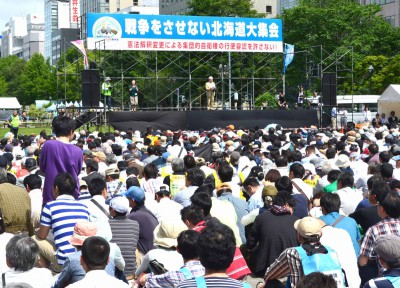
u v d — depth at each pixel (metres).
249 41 31.41
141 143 17.59
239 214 8.53
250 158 13.07
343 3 59.81
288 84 49.38
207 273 4.07
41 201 8.10
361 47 56.88
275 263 5.42
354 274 5.92
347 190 8.41
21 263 5.07
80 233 5.57
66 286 5.03
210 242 4.02
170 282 5.11
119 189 9.84
